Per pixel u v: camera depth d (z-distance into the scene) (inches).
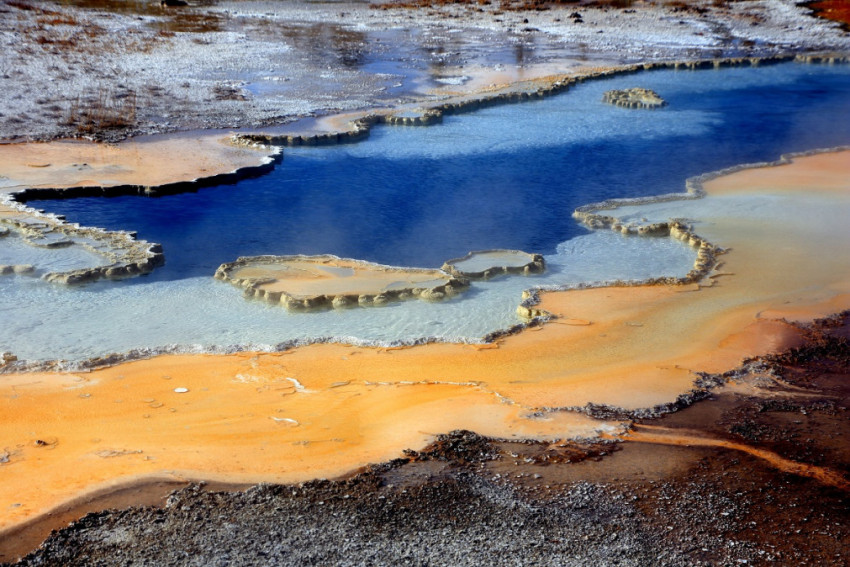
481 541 367.9
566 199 925.8
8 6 1919.3
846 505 402.9
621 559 356.8
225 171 954.1
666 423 482.6
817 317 629.6
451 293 680.4
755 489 414.6
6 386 513.7
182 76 1424.7
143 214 847.7
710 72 1640.0
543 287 690.2
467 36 1937.7
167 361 554.6
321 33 1914.4
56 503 396.2
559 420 482.9
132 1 2204.7
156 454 440.1
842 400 513.7
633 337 597.6
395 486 412.5
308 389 518.9
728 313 637.3
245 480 417.4
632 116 1293.1
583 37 1945.1
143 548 362.0
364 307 658.2
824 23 2102.6
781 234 809.5
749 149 1122.0
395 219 856.3
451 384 528.1
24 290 665.0
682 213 872.9
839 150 1111.0
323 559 354.0
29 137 1059.3
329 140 1106.7
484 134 1176.8
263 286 679.7
